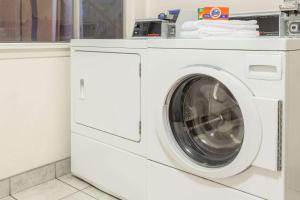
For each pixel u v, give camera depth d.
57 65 2.34
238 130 1.52
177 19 2.19
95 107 2.16
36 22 2.28
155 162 1.81
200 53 1.52
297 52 1.37
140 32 2.39
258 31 1.81
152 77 1.75
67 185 2.28
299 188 1.50
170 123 1.72
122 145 2.00
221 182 1.52
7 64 2.05
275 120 1.30
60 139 2.42
